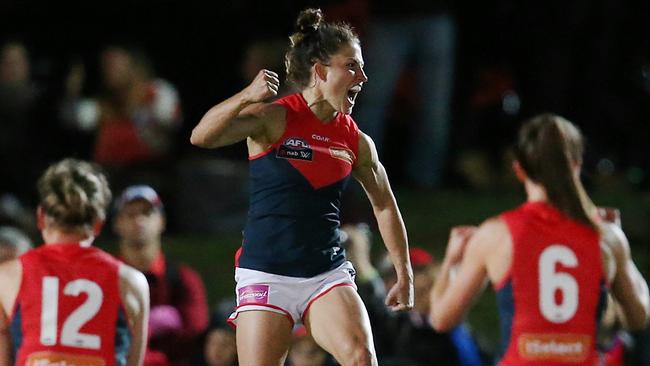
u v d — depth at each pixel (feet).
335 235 58.49
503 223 63.52
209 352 84.48
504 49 164.76
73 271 62.64
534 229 62.80
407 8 140.87
